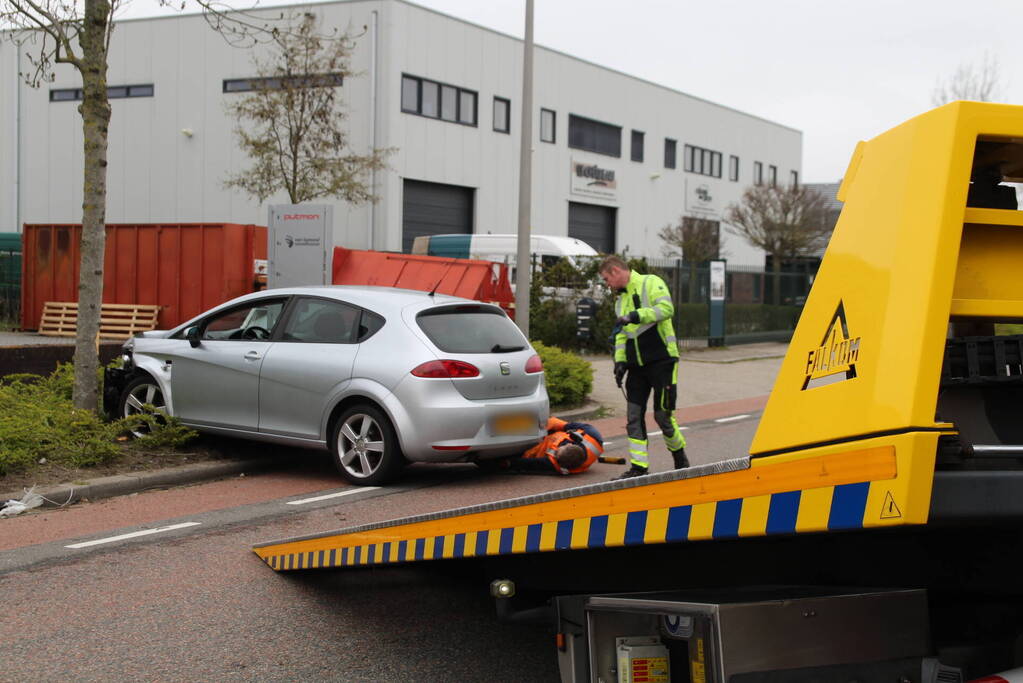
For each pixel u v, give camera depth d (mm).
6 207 38656
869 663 2723
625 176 44812
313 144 28703
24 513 7352
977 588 2744
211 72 34969
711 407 15039
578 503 3203
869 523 2131
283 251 16062
